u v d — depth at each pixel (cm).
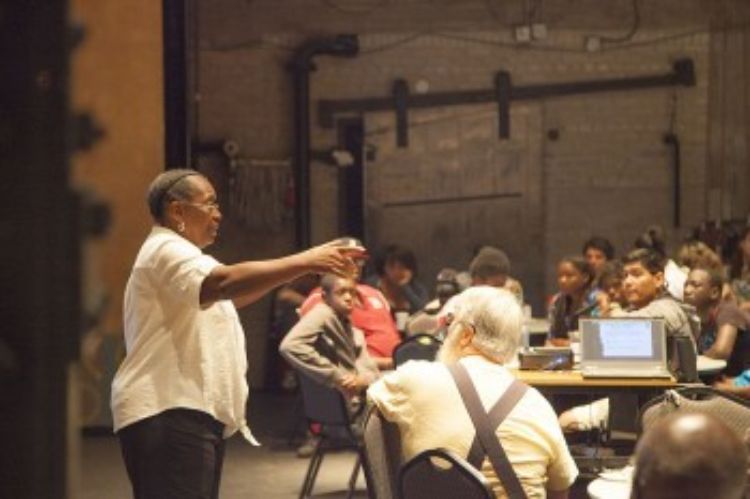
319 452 687
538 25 1168
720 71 1188
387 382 365
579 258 792
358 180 1169
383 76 1173
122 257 865
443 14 1174
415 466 339
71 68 77
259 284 374
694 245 780
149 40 863
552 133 1188
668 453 160
